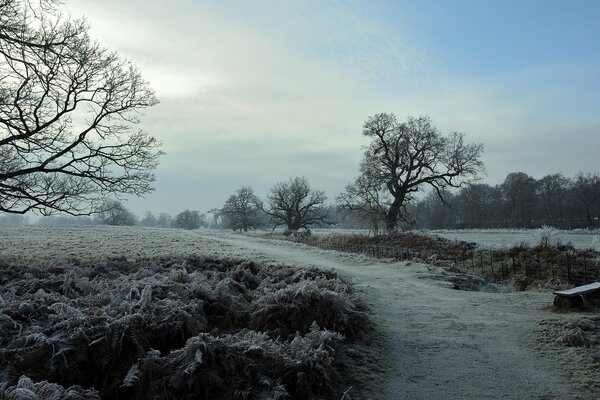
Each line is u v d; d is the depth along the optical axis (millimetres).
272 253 26984
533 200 92625
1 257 14391
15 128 13320
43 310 6816
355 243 35781
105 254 20891
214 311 8156
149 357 5461
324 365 6004
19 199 14094
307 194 80625
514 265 20812
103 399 5363
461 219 97500
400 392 6125
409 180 49594
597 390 6195
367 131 49219
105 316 6156
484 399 5953
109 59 15133
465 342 8094
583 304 10266
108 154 15688
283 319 7934
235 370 5551
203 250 26422
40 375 5277
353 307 8500
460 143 47844
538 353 7543
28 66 13070
